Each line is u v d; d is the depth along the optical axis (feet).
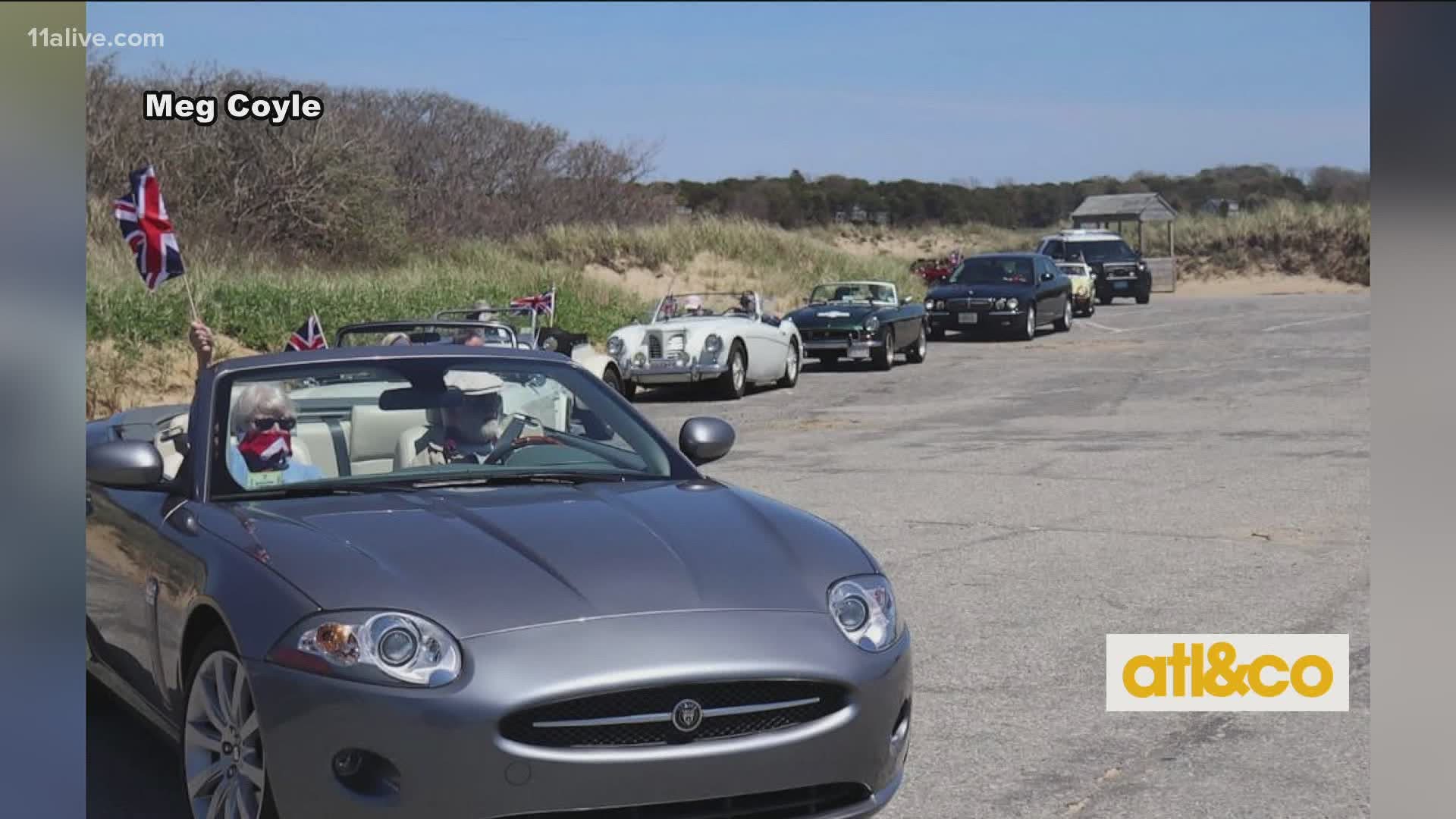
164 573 15.58
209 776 14.33
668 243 121.80
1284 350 82.99
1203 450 44.83
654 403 66.03
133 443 16.43
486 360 18.72
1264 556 28.76
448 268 98.12
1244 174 267.18
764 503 16.61
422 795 12.51
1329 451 43.47
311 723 12.78
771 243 130.72
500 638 12.89
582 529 14.83
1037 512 34.42
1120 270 140.05
